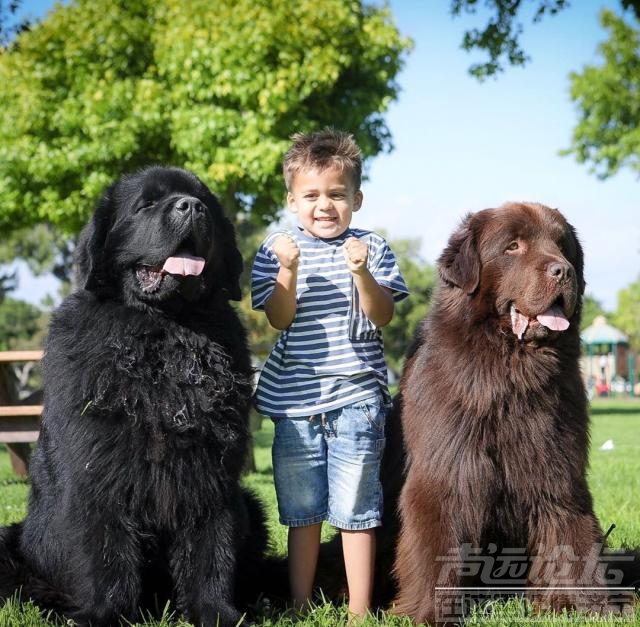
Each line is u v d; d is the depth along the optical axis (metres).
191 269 3.58
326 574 4.36
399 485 4.11
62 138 13.59
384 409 4.16
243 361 3.92
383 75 13.73
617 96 28.14
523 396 3.74
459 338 3.86
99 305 3.75
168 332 3.68
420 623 3.59
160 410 3.55
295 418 4.03
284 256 3.92
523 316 3.72
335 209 4.18
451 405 3.75
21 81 13.68
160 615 3.72
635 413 22.75
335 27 13.00
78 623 3.48
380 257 4.27
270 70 12.71
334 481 3.99
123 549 3.55
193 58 12.46
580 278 4.20
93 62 13.77
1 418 9.07
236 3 12.76
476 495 3.70
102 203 3.87
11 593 3.76
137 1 13.80
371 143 14.09
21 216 14.67
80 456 3.50
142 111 12.97
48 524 3.84
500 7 12.12
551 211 4.01
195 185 4.00
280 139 12.76
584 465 3.86
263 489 7.50
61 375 3.65
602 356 54.91
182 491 3.58
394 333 40.31
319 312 4.09
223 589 3.67
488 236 3.88
